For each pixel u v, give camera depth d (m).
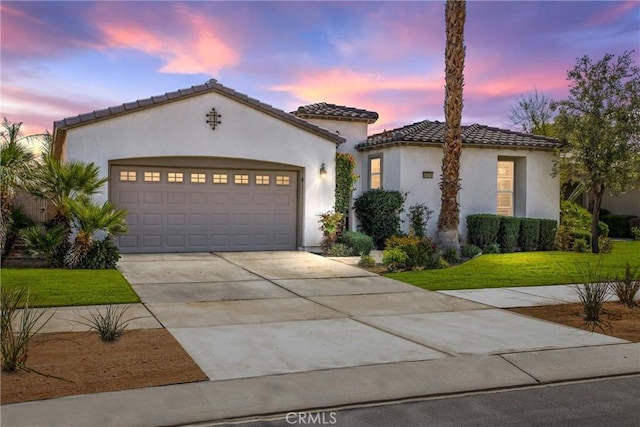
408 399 5.55
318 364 6.43
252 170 16.98
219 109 16.12
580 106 18.52
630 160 17.81
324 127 21.17
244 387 5.63
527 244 19.91
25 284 10.65
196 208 16.44
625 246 21.77
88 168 13.59
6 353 5.89
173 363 6.30
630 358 7.07
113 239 15.09
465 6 16.78
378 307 9.95
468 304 10.35
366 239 17.23
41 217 16.02
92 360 6.34
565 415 5.20
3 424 4.65
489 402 5.53
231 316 8.89
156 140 15.52
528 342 7.66
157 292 10.68
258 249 17.16
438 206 19.78
